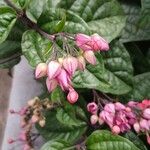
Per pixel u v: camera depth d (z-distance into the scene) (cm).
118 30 46
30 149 57
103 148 44
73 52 37
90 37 36
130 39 53
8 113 70
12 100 69
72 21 39
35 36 39
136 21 54
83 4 45
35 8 43
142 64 55
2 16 38
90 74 41
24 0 39
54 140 44
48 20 39
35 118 51
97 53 40
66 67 35
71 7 44
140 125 46
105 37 45
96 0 45
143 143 51
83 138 52
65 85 35
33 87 69
